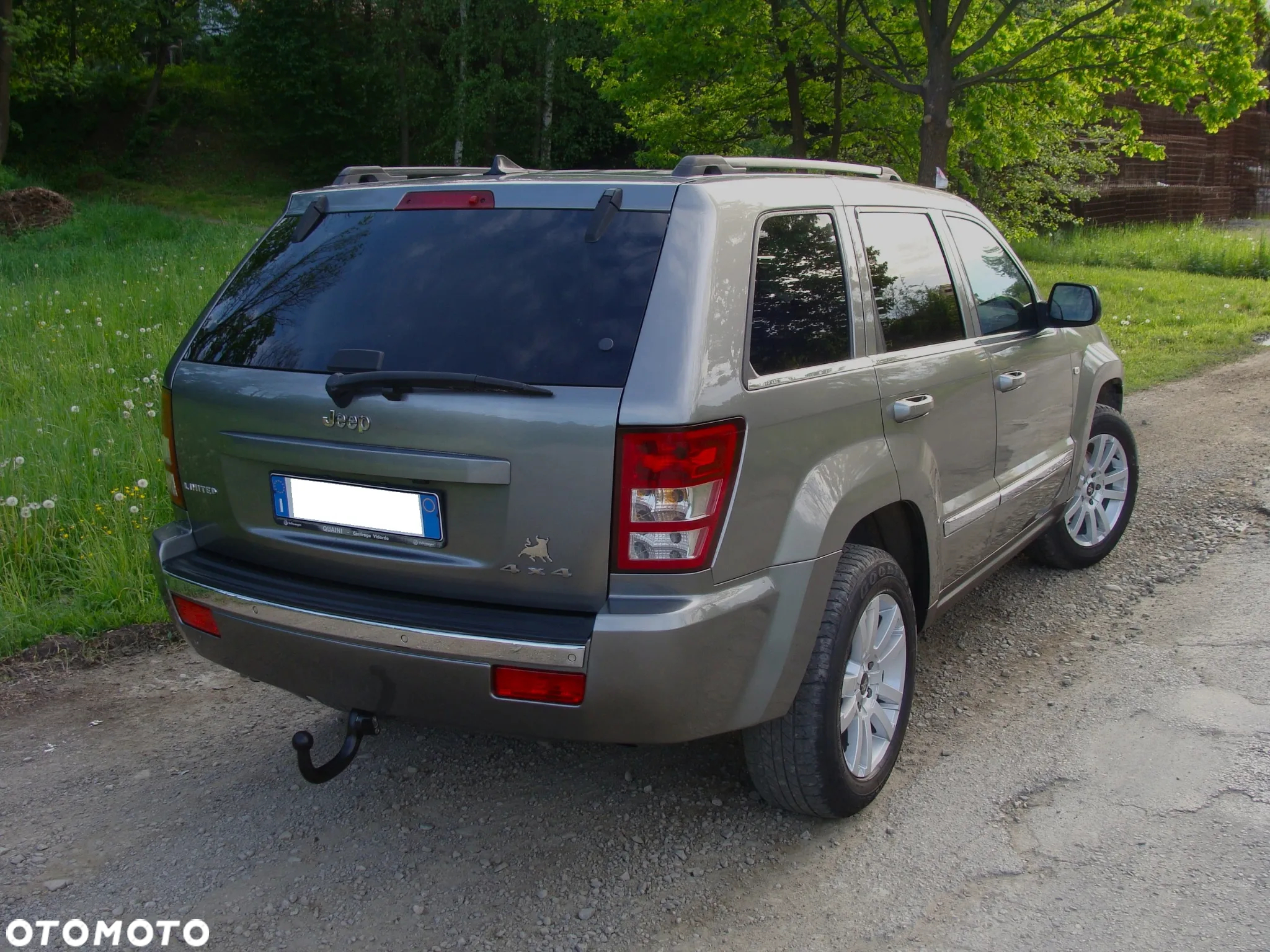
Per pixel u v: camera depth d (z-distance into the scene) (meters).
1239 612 4.54
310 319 2.89
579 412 2.45
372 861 3.04
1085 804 3.19
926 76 12.06
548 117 32.38
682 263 2.59
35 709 4.01
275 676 2.91
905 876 2.90
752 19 13.45
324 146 34.75
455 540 2.60
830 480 2.86
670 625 2.45
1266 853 2.92
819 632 2.89
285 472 2.83
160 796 3.40
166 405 3.12
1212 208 28.84
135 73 36.31
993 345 3.94
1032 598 4.83
